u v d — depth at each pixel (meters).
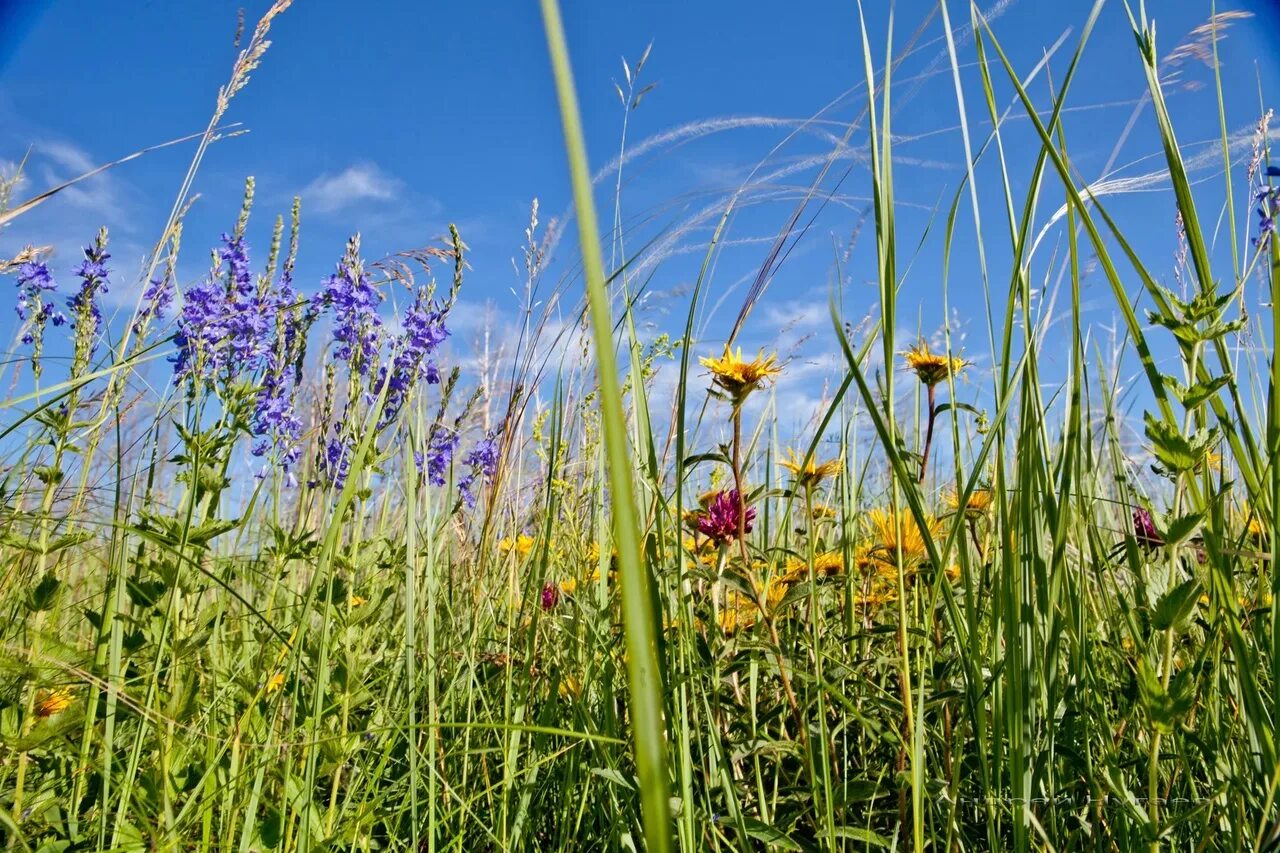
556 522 2.59
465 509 2.98
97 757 1.70
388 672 2.18
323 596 1.84
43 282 2.47
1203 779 1.61
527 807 1.76
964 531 1.44
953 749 1.68
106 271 2.46
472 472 3.05
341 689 1.77
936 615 1.91
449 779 1.98
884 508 2.06
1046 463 1.38
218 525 1.85
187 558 1.57
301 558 2.07
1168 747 1.56
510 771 1.71
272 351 2.50
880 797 1.74
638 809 1.67
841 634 2.17
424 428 1.91
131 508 1.84
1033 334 1.35
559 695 2.13
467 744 1.85
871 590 2.18
